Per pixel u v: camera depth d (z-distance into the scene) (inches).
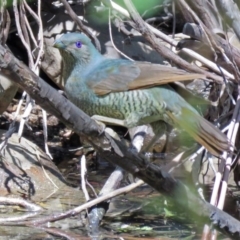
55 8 549.0
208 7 444.8
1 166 470.6
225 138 340.8
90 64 382.3
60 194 455.2
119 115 368.8
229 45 436.5
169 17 545.3
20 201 424.2
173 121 361.1
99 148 282.5
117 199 444.1
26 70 246.1
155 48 442.9
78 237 374.3
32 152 490.3
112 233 382.9
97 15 548.4
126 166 289.1
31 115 559.2
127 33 538.9
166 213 412.8
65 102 260.8
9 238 368.8
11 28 545.0
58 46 388.2
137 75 363.9
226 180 369.7
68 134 550.9
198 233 383.2
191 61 472.4
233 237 303.7
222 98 446.6
